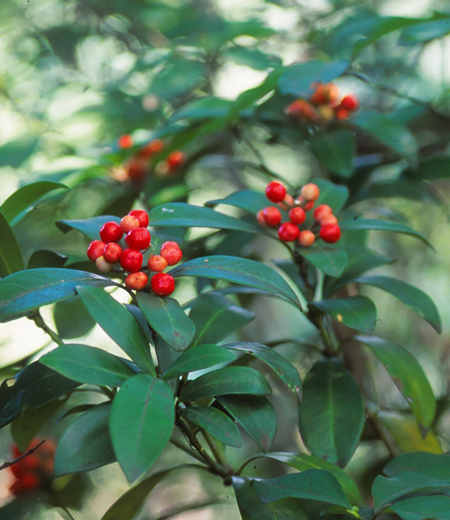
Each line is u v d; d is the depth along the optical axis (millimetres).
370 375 702
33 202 542
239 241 666
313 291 573
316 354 820
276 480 474
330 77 613
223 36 762
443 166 705
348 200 709
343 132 690
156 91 779
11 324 713
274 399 819
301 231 548
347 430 540
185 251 667
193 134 676
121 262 464
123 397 417
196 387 465
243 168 747
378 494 463
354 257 587
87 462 447
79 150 811
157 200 708
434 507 448
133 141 724
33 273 458
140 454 401
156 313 452
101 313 447
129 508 538
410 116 738
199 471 861
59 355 430
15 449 615
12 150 748
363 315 534
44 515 706
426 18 619
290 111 703
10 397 496
